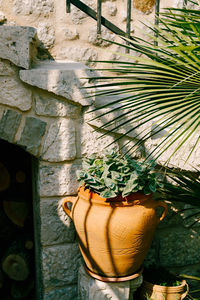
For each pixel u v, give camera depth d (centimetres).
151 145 207
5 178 243
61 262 209
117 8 228
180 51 121
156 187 185
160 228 222
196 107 105
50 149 193
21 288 246
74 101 188
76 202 185
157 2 186
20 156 253
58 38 218
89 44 225
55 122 191
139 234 173
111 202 172
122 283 188
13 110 185
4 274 246
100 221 170
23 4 207
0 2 204
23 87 183
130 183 169
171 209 220
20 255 235
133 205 174
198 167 201
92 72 186
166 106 113
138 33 236
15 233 254
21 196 244
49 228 202
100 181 172
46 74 180
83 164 185
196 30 123
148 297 198
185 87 112
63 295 214
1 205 247
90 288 188
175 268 234
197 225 228
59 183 198
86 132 197
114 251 174
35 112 187
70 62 212
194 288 240
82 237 179
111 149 190
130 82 118
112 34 228
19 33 173
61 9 214
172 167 201
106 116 196
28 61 177
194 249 233
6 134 187
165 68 114
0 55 174
